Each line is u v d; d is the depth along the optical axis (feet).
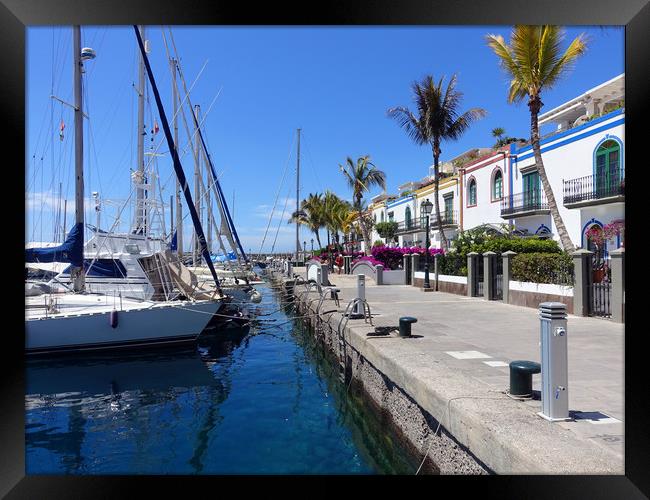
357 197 136.05
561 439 11.95
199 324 45.16
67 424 25.30
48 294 45.44
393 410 22.54
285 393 31.45
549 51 53.42
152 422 25.53
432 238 120.06
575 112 92.12
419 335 29.17
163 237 57.67
